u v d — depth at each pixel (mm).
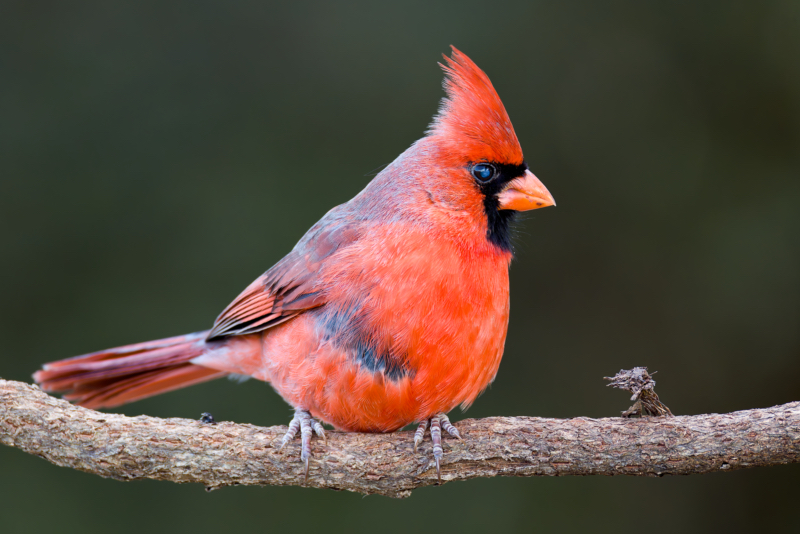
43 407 5785
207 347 7613
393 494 5930
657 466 5586
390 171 6582
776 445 5441
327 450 5867
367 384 5934
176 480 5871
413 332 5871
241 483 5887
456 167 6266
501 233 6359
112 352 7945
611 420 5734
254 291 6910
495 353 6246
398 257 5996
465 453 5773
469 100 6391
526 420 5859
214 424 5934
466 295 5953
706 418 5605
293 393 6297
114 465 5750
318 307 6223
